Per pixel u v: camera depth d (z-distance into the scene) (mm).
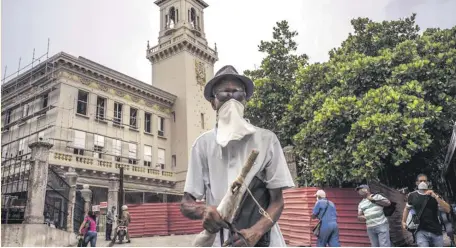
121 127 28234
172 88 34125
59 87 24125
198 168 1795
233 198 1478
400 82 10094
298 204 9281
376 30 13023
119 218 14523
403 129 8781
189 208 1681
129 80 29016
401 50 10742
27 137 24984
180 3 36500
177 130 32719
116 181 16672
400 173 11852
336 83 11828
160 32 37250
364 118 9211
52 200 12273
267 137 1782
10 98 27391
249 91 1908
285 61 14547
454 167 8625
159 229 17297
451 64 9742
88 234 9555
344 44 13695
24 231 8602
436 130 9789
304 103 11875
